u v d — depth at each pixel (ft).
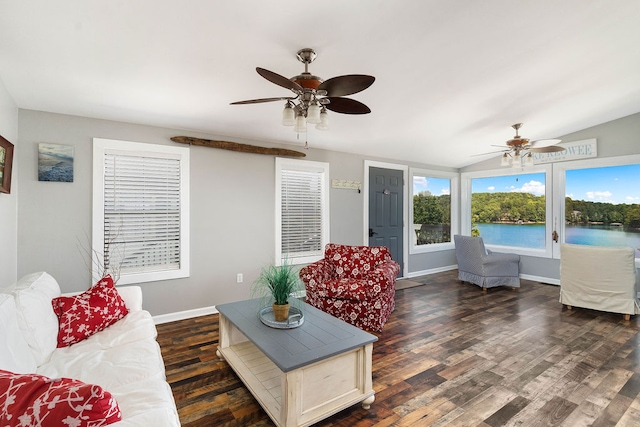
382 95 10.77
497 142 16.99
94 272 10.43
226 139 13.09
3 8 5.70
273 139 14.06
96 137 10.50
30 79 8.05
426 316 12.46
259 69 5.64
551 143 12.94
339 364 6.40
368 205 17.81
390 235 18.85
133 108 10.03
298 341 6.62
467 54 8.64
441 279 19.15
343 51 7.87
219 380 7.74
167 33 6.69
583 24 7.82
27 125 9.51
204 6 6.01
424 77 9.70
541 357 9.00
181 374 8.00
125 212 11.09
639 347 9.66
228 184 13.05
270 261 14.10
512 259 16.71
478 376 7.97
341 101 7.13
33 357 5.41
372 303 10.89
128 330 7.06
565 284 13.44
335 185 16.47
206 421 6.27
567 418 6.36
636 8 7.43
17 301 5.62
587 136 16.48
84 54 7.22
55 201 9.89
